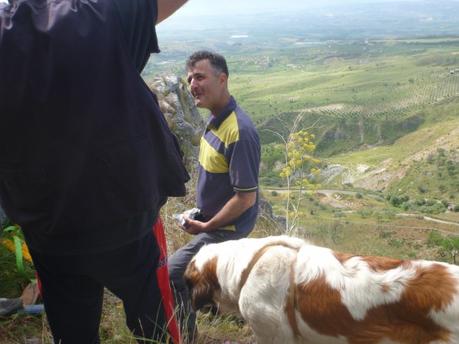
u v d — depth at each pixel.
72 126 2.09
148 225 2.42
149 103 2.25
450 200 63.81
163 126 2.35
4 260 4.05
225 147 3.87
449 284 2.53
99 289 2.71
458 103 136.00
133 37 2.24
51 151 2.12
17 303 3.69
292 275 2.88
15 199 2.26
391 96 157.25
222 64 3.87
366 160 101.12
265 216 7.29
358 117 134.00
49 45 2.03
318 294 2.77
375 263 2.76
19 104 2.05
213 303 3.37
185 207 6.71
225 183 4.00
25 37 2.03
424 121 128.88
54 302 2.62
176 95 8.53
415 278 2.59
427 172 82.44
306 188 7.04
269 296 2.92
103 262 2.43
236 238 4.08
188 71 3.94
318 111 142.50
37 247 2.38
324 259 2.85
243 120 3.87
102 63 2.10
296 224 6.84
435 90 157.75
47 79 2.03
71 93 2.06
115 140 2.15
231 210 3.89
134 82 2.20
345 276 2.73
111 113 2.13
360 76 198.50
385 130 125.00
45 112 2.06
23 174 2.17
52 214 2.22
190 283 3.44
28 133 2.10
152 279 2.65
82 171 2.15
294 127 7.06
